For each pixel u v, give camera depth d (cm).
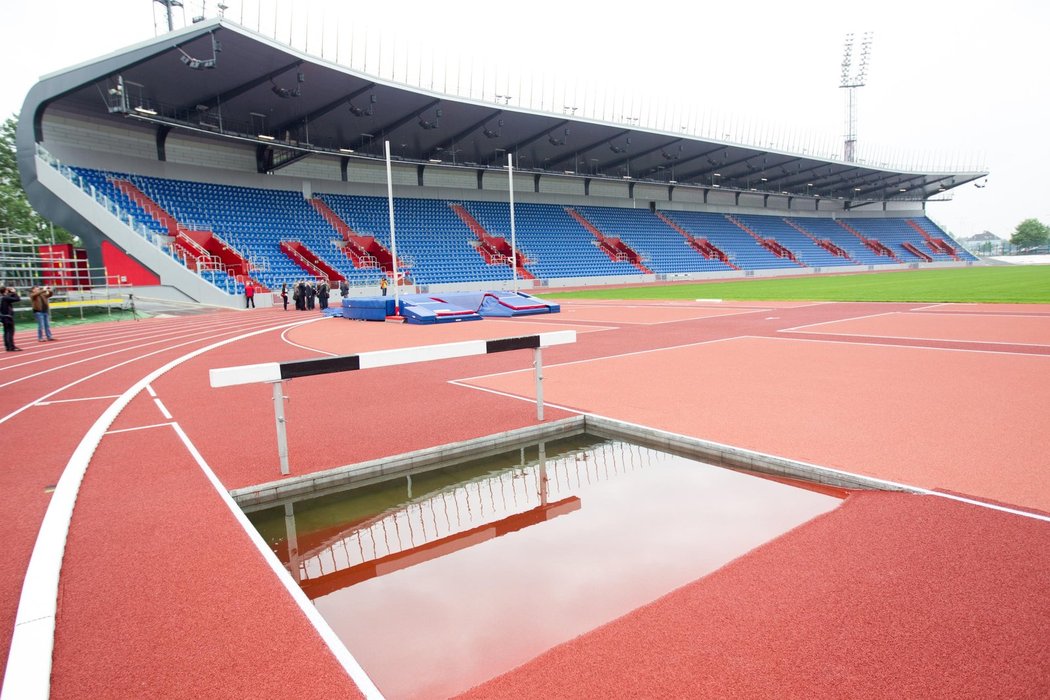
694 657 219
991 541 299
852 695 194
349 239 3856
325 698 206
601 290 3947
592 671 213
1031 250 10275
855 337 1162
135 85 2756
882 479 389
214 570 308
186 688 215
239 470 474
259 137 3162
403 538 358
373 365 509
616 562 309
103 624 259
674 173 5656
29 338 1831
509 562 316
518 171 4656
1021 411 561
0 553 340
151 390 868
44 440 601
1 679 220
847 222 7300
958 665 207
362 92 3112
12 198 4728
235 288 3077
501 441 544
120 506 403
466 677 220
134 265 2788
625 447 533
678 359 962
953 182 7031
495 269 4209
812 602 251
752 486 418
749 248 5997
